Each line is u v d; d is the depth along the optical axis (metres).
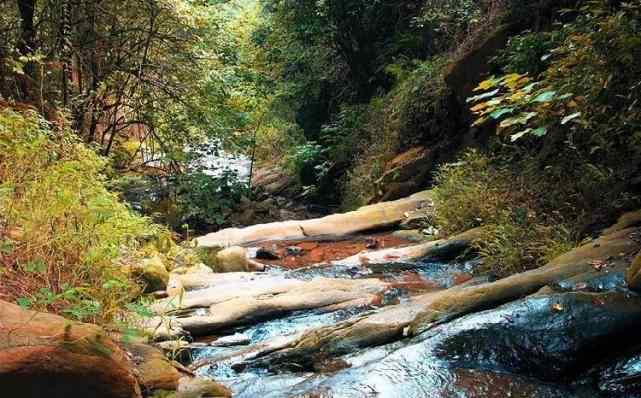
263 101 14.23
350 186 11.54
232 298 4.71
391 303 4.59
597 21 4.74
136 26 10.13
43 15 9.26
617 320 2.98
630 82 4.29
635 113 4.40
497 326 3.14
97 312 2.51
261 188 14.69
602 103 4.46
